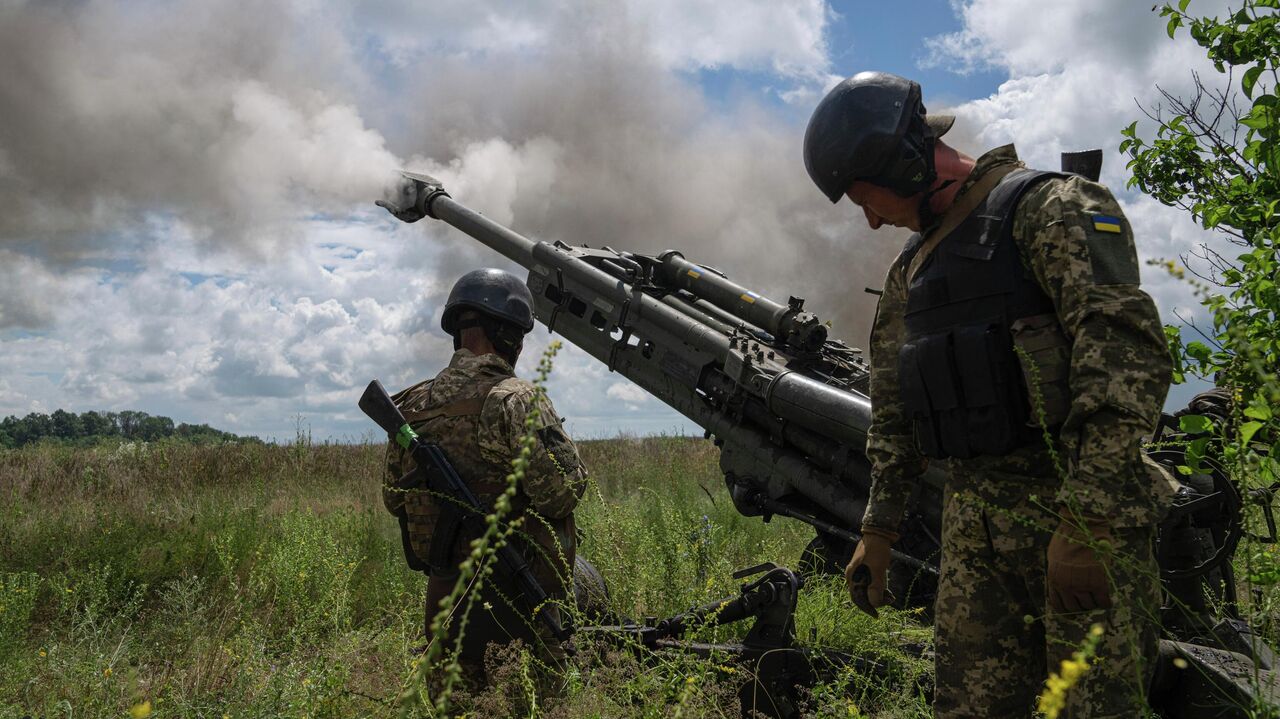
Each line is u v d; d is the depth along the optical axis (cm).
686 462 1269
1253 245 316
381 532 691
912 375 211
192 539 632
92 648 373
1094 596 174
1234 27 342
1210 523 323
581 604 360
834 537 521
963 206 211
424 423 291
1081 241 182
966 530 207
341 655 315
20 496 959
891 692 307
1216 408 313
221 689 319
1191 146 378
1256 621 208
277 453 1285
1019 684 203
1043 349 189
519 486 281
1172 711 236
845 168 217
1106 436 172
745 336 555
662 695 249
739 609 338
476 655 277
